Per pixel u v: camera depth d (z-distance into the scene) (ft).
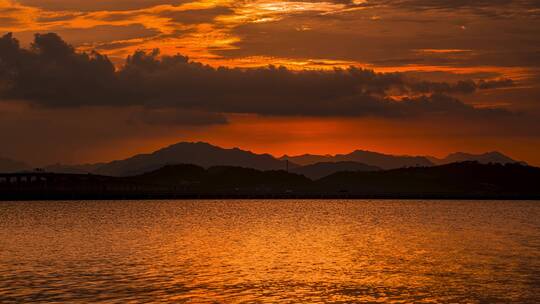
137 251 318.65
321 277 238.89
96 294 202.49
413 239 401.29
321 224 547.08
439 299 202.49
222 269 255.91
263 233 443.32
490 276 243.60
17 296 198.39
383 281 231.71
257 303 193.57
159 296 200.85
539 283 229.25
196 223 549.54
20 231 446.19
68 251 316.81
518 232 463.01
